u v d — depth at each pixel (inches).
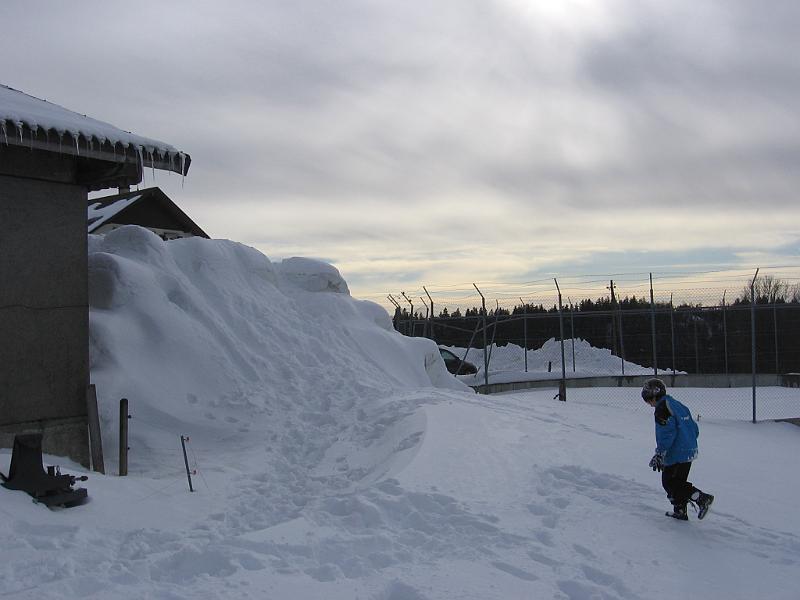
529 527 271.1
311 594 200.8
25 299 376.8
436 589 207.8
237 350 533.3
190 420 454.3
